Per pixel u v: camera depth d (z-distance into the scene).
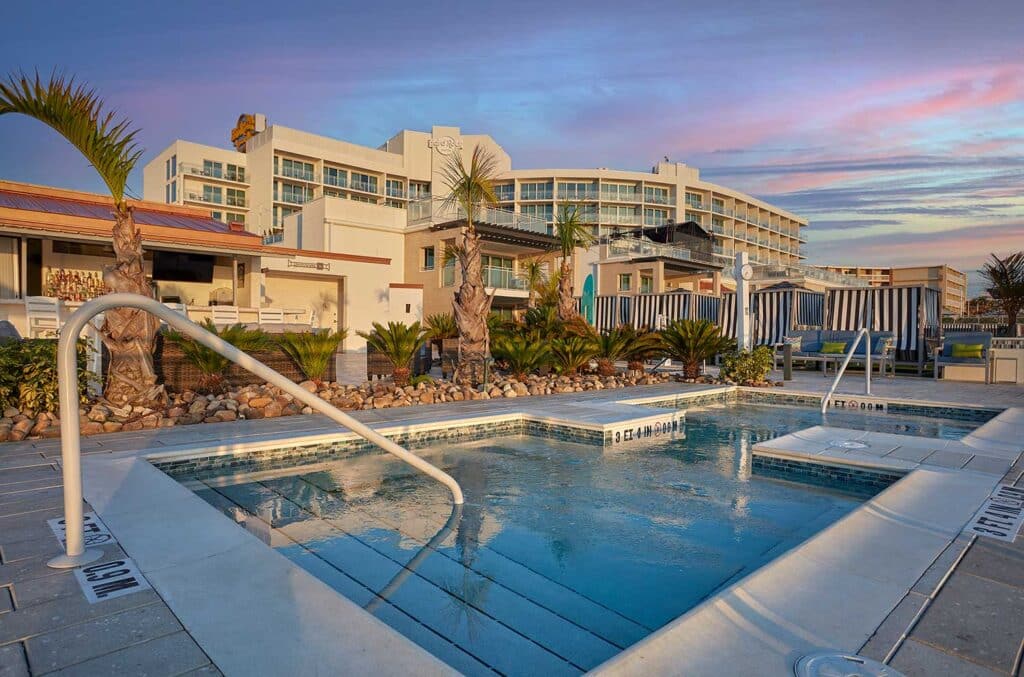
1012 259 22.47
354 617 2.13
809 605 2.23
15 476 4.07
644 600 2.59
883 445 5.30
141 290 6.53
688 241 34.88
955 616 2.16
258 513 3.79
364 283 23.73
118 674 1.75
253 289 18.95
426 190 55.09
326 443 5.65
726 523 3.65
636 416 6.85
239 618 2.11
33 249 15.89
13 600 2.23
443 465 5.20
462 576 2.82
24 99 5.74
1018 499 3.68
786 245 77.06
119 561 2.61
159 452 4.82
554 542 3.29
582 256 33.38
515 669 2.04
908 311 14.80
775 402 10.08
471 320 10.11
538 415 6.96
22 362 5.83
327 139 50.31
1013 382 11.87
